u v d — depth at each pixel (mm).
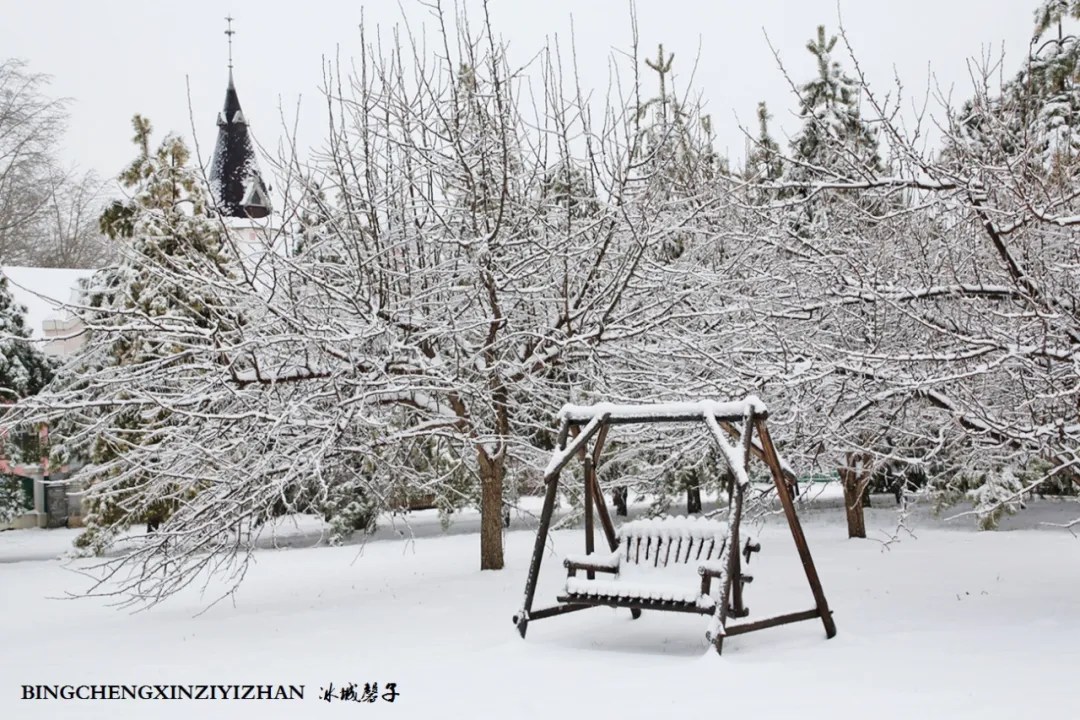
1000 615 7742
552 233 11945
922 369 8773
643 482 14617
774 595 9172
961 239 9234
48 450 21844
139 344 16641
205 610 9961
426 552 15859
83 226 39781
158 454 10531
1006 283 8531
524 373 11047
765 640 7246
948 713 4762
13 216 33219
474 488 16578
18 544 23172
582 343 10578
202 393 10266
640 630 7945
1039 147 8773
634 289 11641
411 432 10602
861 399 9320
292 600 10828
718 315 11359
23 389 21625
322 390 10156
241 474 10211
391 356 10492
